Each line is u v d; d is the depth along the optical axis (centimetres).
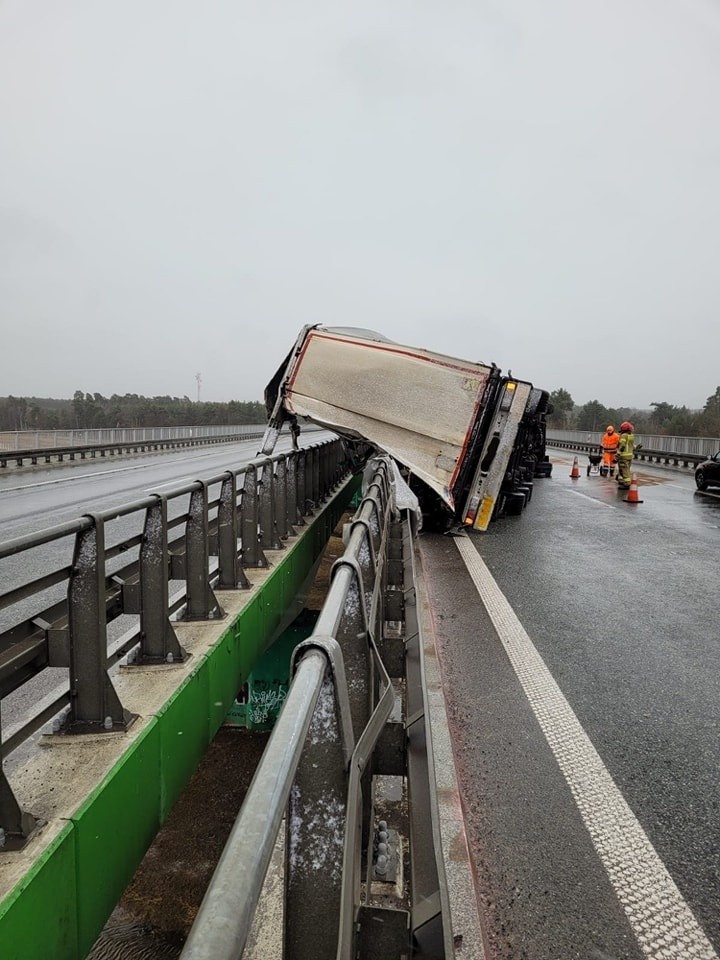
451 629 616
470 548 1023
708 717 431
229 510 484
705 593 759
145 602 332
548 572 861
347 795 133
